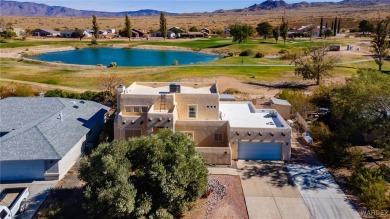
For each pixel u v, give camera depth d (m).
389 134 32.97
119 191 21.86
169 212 23.84
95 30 183.12
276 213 25.59
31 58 118.56
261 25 163.12
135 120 35.41
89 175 24.66
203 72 83.88
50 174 30.23
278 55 122.12
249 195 27.94
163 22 180.00
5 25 197.25
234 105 44.00
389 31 82.19
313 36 180.50
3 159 28.73
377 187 26.28
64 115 37.66
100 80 70.62
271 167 33.06
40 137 31.38
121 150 25.12
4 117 36.91
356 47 131.62
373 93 31.44
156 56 129.75
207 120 35.69
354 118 33.69
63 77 76.75
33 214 25.31
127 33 177.88
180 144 25.25
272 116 39.59
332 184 29.86
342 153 33.97
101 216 23.81
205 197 27.52
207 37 191.88
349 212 25.80
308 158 35.12
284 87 70.44
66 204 26.39
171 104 35.97
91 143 37.06
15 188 26.92
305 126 42.69
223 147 34.12
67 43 156.75
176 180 22.86
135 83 41.62
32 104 40.09
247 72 84.94
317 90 58.66
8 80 72.19
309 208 26.28
